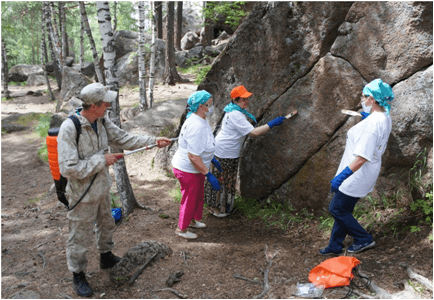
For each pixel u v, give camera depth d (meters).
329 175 4.28
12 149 10.27
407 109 3.72
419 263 3.02
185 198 4.05
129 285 3.27
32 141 10.91
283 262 3.46
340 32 4.08
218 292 3.06
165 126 7.48
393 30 3.72
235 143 4.43
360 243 3.39
